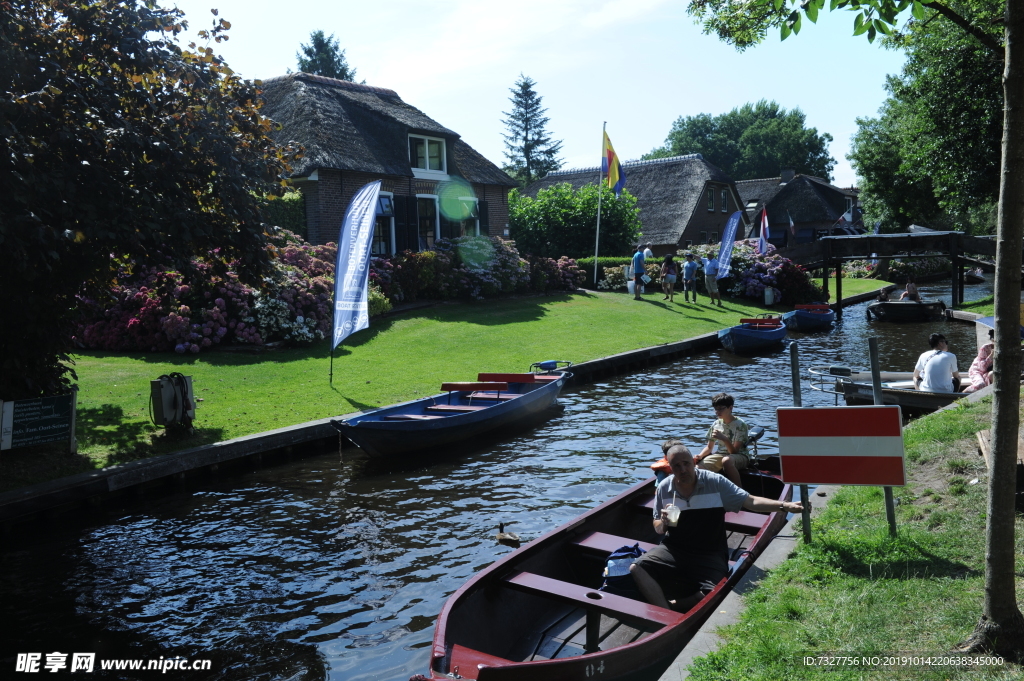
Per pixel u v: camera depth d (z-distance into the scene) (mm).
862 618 4473
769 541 6398
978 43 24047
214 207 11484
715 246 34625
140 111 10750
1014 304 3902
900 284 48188
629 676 4531
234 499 9773
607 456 11320
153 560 7875
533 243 36312
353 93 30359
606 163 30750
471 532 8352
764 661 4102
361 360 16734
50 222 9258
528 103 83125
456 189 30516
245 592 7027
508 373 15352
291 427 11656
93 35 10109
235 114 11328
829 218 57812
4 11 8930
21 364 10281
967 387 12094
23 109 8812
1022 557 5035
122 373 14703
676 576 5672
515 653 5477
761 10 6387
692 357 21453
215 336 16828
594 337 21219
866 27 5375
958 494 6430
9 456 9867
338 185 25641
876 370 6922
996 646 3920
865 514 6402
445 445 11992
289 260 19750
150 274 17703
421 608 6590
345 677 5523
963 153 27156
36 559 7945
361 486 10203
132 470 9727
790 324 26750
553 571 6191
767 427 12898
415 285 23453
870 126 43062
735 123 92875
